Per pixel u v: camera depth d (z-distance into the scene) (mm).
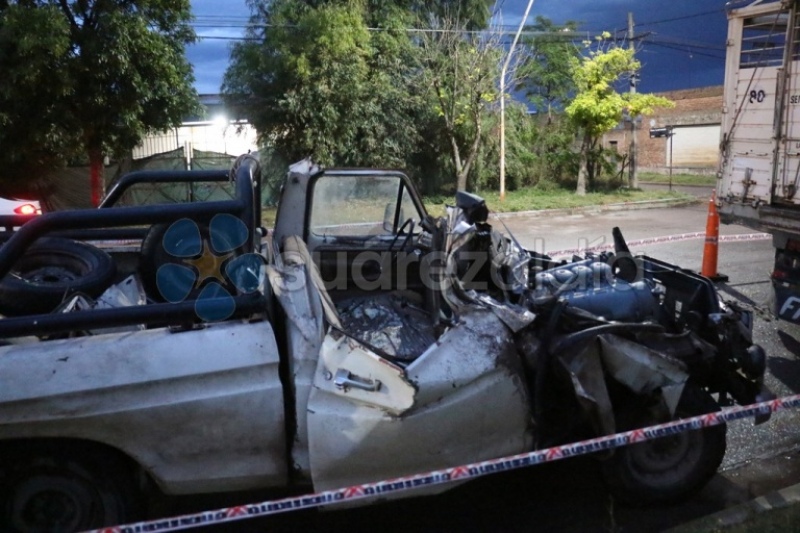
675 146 38812
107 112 13242
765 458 4406
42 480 3084
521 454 3453
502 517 3777
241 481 3227
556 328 3518
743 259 10484
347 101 19172
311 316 3342
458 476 3170
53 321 2900
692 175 36062
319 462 3168
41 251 3902
